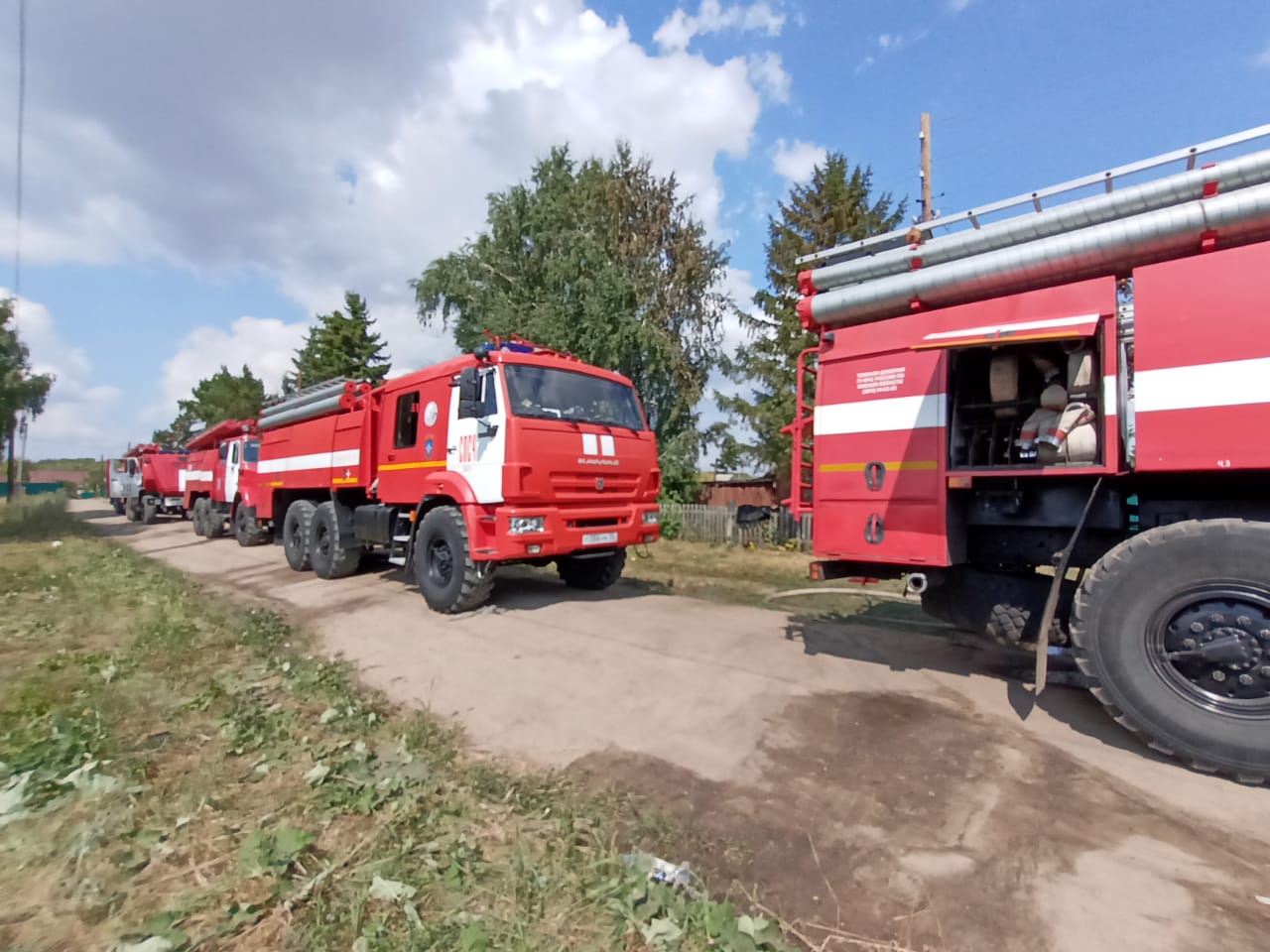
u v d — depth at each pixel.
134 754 3.63
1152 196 3.89
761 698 4.64
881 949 2.30
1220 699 3.42
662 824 3.07
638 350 22.34
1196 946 2.28
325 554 10.30
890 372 4.88
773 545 17.11
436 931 2.26
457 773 3.61
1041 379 4.40
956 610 5.01
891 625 6.60
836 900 2.56
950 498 4.65
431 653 6.03
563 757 3.89
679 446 23.27
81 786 3.21
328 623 7.32
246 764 3.62
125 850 2.75
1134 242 3.85
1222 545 3.40
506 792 3.36
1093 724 4.10
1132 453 3.82
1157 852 2.82
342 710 4.42
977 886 2.62
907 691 4.70
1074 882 2.63
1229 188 3.70
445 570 7.66
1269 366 3.37
